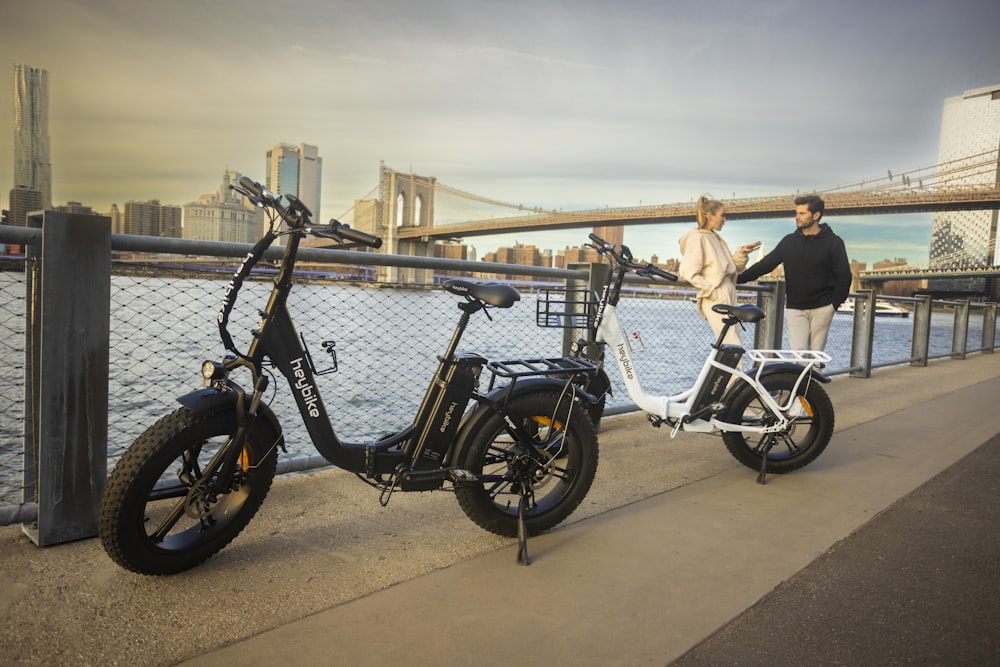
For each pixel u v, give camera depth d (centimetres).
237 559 226
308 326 934
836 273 435
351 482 309
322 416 222
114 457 504
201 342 907
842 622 196
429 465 236
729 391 339
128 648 171
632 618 195
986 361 932
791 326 457
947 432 449
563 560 235
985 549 253
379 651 174
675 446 399
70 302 225
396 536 251
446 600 203
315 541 243
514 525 249
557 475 257
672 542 254
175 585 205
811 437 344
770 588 217
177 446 201
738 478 339
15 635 175
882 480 340
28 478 242
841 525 276
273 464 226
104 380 235
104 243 232
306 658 169
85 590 200
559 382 253
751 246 419
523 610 198
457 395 237
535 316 317
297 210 207
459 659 171
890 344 1277
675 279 328
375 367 786
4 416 538
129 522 196
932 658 178
